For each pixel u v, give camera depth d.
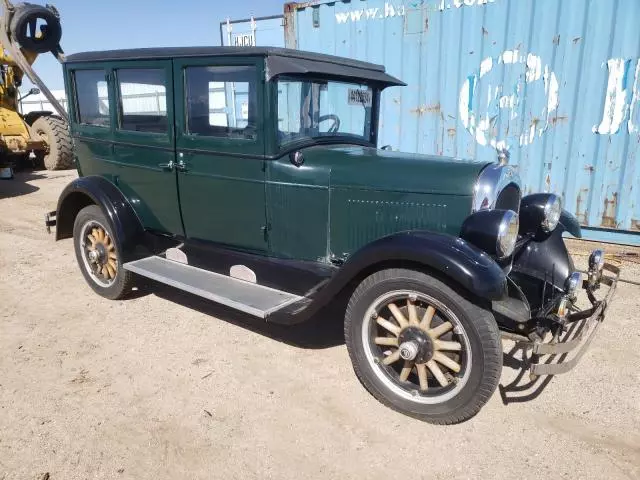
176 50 3.31
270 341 3.57
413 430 2.62
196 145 3.41
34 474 2.29
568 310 3.03
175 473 2.31
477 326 2.43
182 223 3.74
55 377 3.09
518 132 5.76
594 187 5.50
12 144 10.80
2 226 6.77
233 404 2.83
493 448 2.49
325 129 3.51
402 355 2.65
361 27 6.45
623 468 2.35
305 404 2.84
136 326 3.80
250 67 3.02
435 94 6.15
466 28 5.77
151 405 2.81
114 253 4.18
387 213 2.97
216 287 3.41
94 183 4.08
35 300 4.28
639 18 4.93
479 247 2.63
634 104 5.12
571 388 3.00
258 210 3.31
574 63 5.31
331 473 2.33
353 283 2.99
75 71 4.13
